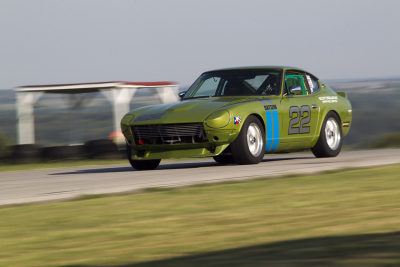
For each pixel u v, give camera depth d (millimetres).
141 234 8312
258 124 22875
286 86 25250
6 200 13836
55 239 8234
